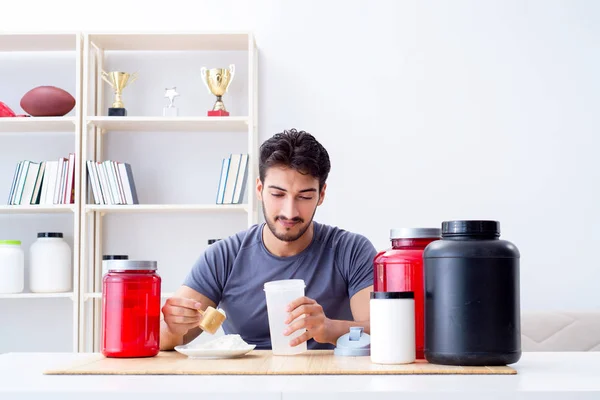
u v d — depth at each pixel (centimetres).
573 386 92
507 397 88
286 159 171
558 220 340
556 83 343
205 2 349
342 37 346
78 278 319
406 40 345
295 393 89
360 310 195
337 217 341
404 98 343
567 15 344
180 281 345
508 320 111
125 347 130
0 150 353
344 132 343
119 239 347
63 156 352
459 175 341
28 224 351
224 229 347
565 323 270
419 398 88
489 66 343
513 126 342
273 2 348
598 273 338
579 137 342
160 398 90
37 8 353
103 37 329
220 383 98
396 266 125
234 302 202
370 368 110
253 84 334
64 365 118
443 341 112
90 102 343
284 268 201
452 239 115
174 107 334
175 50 350
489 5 345
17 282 328
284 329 135
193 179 348
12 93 354
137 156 348
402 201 340
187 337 182
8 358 134
